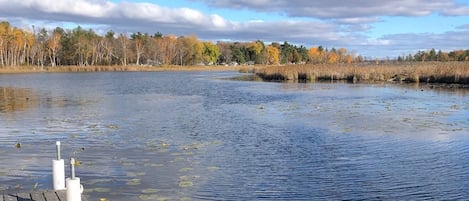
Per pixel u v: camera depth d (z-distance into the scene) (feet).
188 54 460.14
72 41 396.57
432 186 34.88
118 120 72.33
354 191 33.83
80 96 122.21
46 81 206.18
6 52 357.20
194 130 61.26
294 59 546.26
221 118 73.56
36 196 27.86
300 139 53.83
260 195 32.99
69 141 53.67
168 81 204.03
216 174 38.40
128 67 386.52
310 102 98.37
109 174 38.29
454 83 154.30
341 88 142.41
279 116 74.90
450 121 67.62
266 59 525.34
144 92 136.15
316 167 40.68
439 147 48.78
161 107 92.17
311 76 189.16
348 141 52.42
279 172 39.06
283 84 167.73
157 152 47.01
